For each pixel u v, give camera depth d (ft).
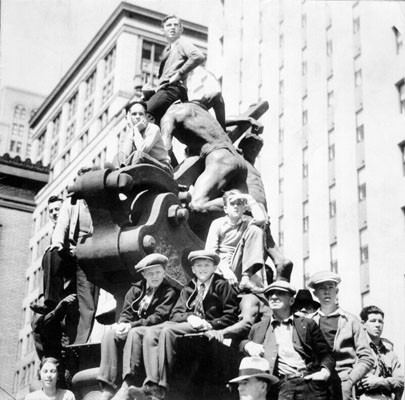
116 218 24.85
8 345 41.42
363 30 72.54
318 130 73.26
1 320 41.73
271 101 75.20
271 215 73.46
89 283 26.40
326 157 71.51
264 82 74.38
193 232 27.02
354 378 21.84
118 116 55.42
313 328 21.11
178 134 29.45
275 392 21.45
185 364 21.39
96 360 24.66
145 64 59.00
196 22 67.77
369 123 69.67
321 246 68.28
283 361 21.40
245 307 22.52
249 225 25.00
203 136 29.09
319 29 75.20
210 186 28.09
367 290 63.26
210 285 22.29
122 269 24.86
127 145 26.66
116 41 58.80
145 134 26.73
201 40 69.77
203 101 30.37
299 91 74.38
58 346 26.13
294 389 20.57
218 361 21.90
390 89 69.77
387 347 25.44
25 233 44.21
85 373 24.11
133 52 58.70
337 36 74.59
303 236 70.03
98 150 55.01
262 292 23.62
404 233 64.44
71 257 26.58
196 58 29.78
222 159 28.71
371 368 22.38
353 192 68.44
